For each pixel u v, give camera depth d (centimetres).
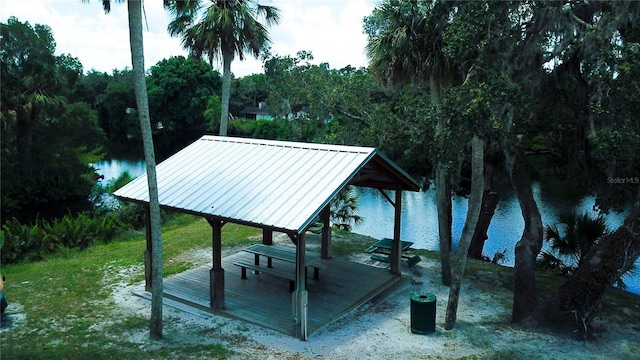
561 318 859
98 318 914
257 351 781
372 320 919
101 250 1420
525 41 796
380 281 1095
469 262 1314
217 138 1174
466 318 934
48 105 2766
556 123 1085
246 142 1120
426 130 890
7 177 2634
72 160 3017
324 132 2086
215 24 1878
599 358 774
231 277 1108
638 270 1611
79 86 6056
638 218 829
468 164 1523
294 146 1033
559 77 945
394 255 1142
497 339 838
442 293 1073
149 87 6319
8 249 1295
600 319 921
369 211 2739
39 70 2806
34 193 2639
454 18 819
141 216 1914
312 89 2094
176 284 1060
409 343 817
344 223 1916
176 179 1018
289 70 2245
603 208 1184
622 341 836
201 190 950
